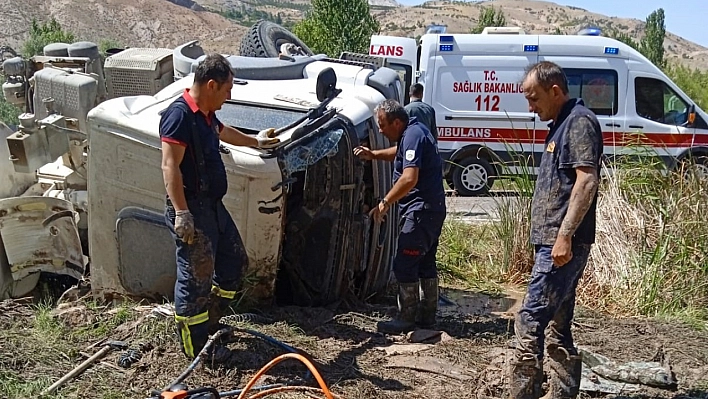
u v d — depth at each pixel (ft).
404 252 16.05
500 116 38.99
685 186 21.53
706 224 20.25
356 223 17.13
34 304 17.06
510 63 38.78
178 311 13.24
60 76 19.21
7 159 19.69
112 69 22.02
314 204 16.25
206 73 12.76
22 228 17.94
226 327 14.28
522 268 22.59
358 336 15.81
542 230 12.24
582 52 38.93
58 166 20.16
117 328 14.94
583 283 20.16
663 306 19.17
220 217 13.41
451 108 39.22
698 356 15.89
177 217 12.60
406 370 14.33
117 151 15.51
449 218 27.20
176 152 12.62
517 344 12.44
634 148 23.66
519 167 24.35
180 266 13.21
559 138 11.95
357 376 13.79
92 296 17.03
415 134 15.44
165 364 13.50
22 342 14.07
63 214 18.20
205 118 13.01
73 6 237.25
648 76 39.11
